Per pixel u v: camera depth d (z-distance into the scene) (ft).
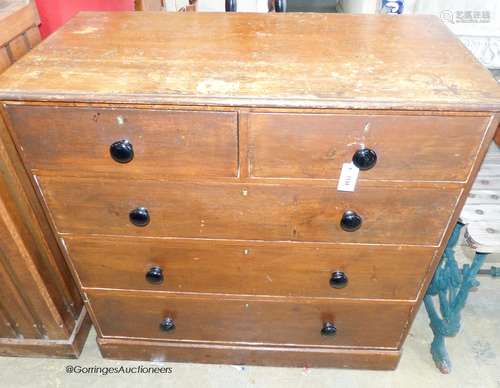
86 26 3.51
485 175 4.45
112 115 2.66
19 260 3.69
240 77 2.76
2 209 3.36
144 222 3.20
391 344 4.27
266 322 4.11
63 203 3.19
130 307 4.05
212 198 3.10
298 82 2.71
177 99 2.55
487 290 5.40
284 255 3.49
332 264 3.54
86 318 4.81
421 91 2.63
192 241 3.42
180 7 8.07
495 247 3.67
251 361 4.52
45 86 2.65
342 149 2.77
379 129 2.67
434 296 5.32
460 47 3.23
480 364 4.60
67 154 2.87
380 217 3.16
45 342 4.49
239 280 3.72
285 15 3.84
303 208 3.13
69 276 4.44
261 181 2.96
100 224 3.33
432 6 5.20
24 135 2.79
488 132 2.66
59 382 4.43
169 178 2.98
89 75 2.77
